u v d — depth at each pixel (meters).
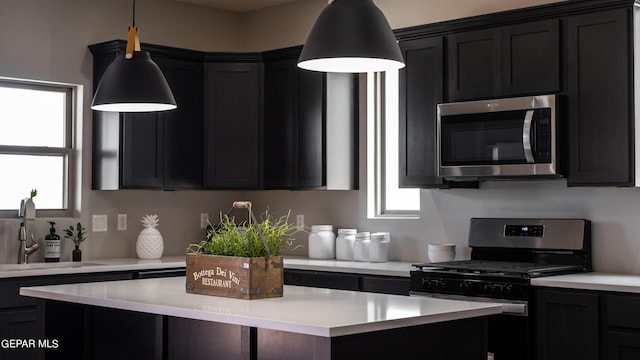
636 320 3.67
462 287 4.27
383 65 3.07
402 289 4.58
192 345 2.96
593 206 4.50
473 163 4.58
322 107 5.42
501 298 4.11
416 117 4.92
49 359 3.83
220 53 5.74
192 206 6.12
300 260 5.48
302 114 5.54
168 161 5.56
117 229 5.66
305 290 3.39
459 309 2.78
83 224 5.46
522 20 4.44
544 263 4.62
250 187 5.77
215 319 2.66
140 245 5.59
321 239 5.57
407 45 4.95
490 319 4.16
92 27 5.54
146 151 5.45
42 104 5.41
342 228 5.72
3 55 5.09
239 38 6.49
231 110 5.77
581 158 4.23
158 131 5.51
